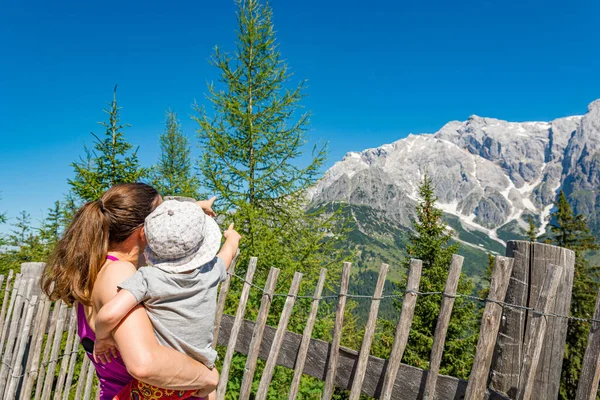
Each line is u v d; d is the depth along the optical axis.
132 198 1.58
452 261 2.16
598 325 1.79
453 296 2.14
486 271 15.45
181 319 1.45
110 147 10.37
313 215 8.22
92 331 1.56
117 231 1.55
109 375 1.56
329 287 7.78
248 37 9.09
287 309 2.83
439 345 2.15
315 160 8.30
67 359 4.02
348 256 7.85
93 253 1.49
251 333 3.07
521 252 2.06
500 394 2.00
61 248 1.53
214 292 1.61
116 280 1.44
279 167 8.42
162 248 1.42
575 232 18.05
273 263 7.40
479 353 2.04
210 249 1.53
